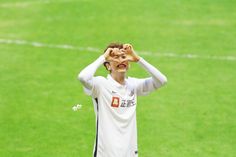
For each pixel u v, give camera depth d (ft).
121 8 172.55
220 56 130.31
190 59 128.16
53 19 163.02
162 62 126.00
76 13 168.45
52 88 111.55
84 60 127.95
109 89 58.49
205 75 118.21
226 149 84.99
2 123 94.84
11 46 138.72
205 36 145.38
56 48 136.87
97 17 163.73
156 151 84.33
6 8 175.83
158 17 163.02
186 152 83.97
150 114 98.43
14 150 84.79
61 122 95.61
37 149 85.15
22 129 92.53
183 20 160.25
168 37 144.56
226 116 97.60
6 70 121.70
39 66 124.26
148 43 139.74
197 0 180.86
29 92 109.19
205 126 93.50
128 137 58.80
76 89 111.04
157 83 60.64
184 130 91.86
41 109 101.04
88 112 99.86
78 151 84.58
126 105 58.95
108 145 58.08
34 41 142.72
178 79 115.85
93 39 143.54
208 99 105.40
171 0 180.55
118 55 58.44
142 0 181.47
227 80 115.24
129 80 61.16
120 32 149.07
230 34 146.92
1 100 104.94
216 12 168.25
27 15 167.84
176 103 103.45
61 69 122.31
